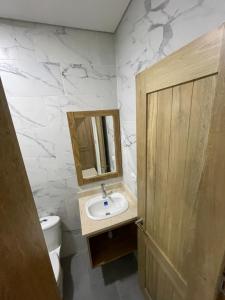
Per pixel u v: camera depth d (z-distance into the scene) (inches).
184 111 25.9
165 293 42.4
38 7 41.7
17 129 54.0
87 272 67.1
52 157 60.3
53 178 62.6
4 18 45.6
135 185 60.6
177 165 29.4
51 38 50.6
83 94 58.3
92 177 67.4
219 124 19.2
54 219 63.5
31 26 48.1
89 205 62.3
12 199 17.2
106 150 67.5
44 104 54.7
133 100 50.9
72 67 54.7
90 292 59.9
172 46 31.0
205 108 22.0
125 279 63.7
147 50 39.5
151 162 38.1
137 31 42.3
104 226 51.7
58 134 58.9
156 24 34.6
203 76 21.2
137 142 42.4
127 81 52.9
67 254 74.2
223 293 23.4
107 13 46.1
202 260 25.3
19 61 49.4
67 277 65.6
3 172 15.9
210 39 19.2
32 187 60.7
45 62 51.7
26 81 51.3
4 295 13.3
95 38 54.9
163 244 39.0
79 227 72.3
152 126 35.3
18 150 20.6
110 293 59.2
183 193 29.0
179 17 28.1
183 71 24.3
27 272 18.4
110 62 58.7
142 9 38.5
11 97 51.1
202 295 26.7
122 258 72.1
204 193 22.8
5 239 14.6
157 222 40.0
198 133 23.8
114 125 64.8
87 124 61.7
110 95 62.1
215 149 20.1
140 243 52.6
